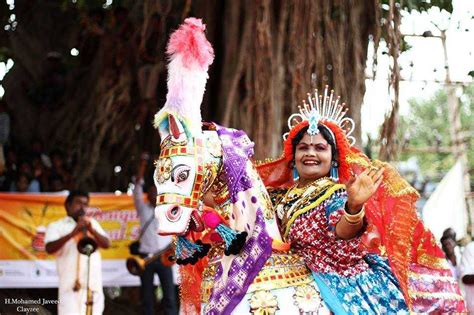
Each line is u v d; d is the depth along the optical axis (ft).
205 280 18.37
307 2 38.42
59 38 51.96
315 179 18.98
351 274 18.12
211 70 41.52
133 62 47.62
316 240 17.99
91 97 49.34
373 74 37.52
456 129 59.67
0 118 49.55
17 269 41.60
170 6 43.11
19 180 47.62
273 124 38.68
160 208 17.12
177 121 17.20
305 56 38.32
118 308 47.91
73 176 49.08
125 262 43.06
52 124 50.47
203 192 17.56
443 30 41.78
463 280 39.22
